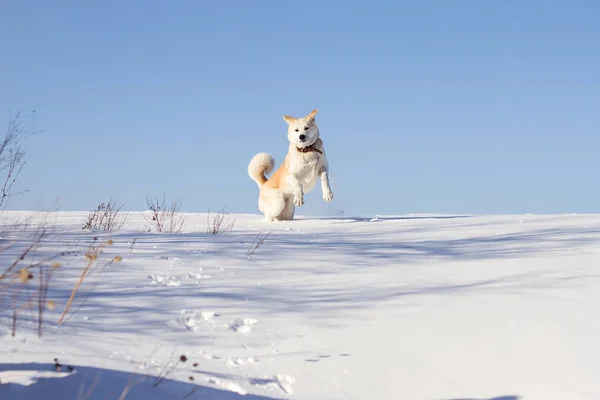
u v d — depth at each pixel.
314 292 4.62
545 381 3.24
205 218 11.55
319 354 3.47
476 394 3.14
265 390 3.01
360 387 3.15
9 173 5.71
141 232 7.65
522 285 4.83
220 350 3.44
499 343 3.68
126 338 3.46
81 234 7.08
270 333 3.75
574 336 3.76
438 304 4.34
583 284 4.80
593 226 8.05
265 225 9.62
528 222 8.71
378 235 7.74
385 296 4.54
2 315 3.54
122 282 4.60
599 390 3.14
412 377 3.27
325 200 10.41
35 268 4.74
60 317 3.66
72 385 2.65
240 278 4.94
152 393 2.74
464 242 6.96
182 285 4.64
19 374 2.68
